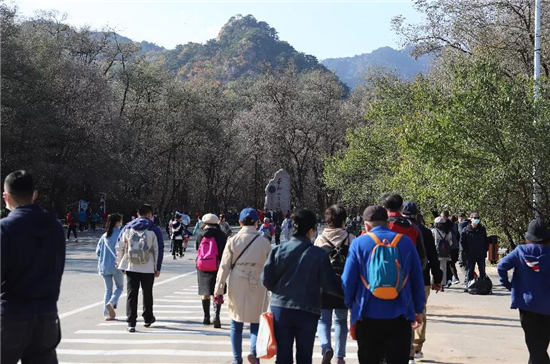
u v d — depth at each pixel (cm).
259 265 830
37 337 489
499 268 733
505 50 2947
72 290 1673
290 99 7244
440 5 3055
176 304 1469
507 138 2078
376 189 4172
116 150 5650
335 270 816
